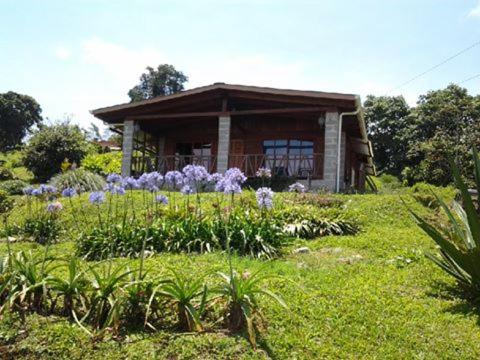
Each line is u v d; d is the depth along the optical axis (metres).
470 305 5.27
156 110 18.73
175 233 7.95
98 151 33.03
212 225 8.00
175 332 4.25
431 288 5.84
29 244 9.11
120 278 4.49
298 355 4.13
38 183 25.11
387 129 45.91
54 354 3.95
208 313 4.52
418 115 43.66
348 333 4.56
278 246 7.89
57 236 9.85
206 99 18.03
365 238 8.83
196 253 7.52
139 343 4.07
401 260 7.13
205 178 6.79
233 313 4.38
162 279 4.64
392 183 36.38
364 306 5.12
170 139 21.47
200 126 20.98
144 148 20.70
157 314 4.46
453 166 5.36
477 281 5.45
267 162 18.92
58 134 26.41
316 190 15.43
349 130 19.88
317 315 4.86
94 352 3.97
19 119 55.91
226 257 7.17
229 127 17.39
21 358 3.92
